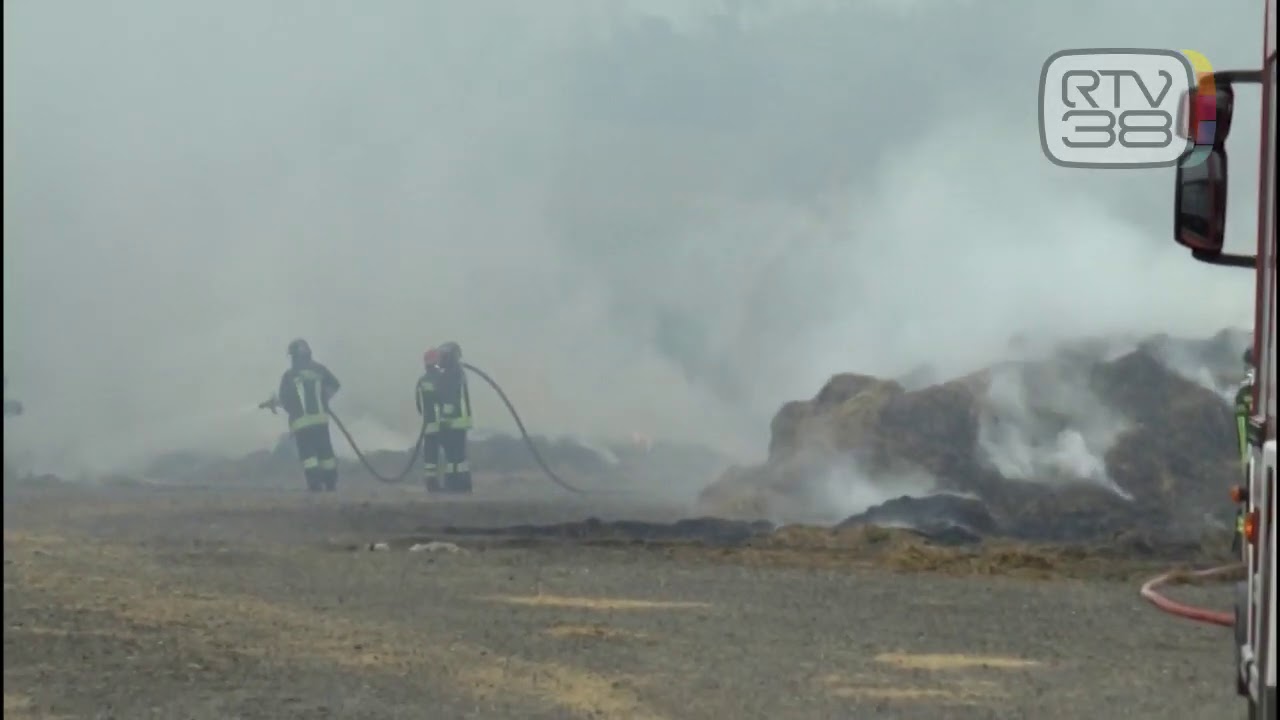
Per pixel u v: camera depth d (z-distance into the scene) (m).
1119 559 32.19
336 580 26.73
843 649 19.89
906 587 26.73
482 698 16.25
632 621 22.12
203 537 35.31
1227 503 39.06
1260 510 11.99
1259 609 11.34
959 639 20.95
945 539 35.31
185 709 15.55
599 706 15.91
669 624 21.89
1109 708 16.27
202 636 20.14
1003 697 16.80
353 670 17.83
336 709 15.59
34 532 35.72
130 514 41.41
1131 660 19.41
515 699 16.23
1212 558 32.69
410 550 32.31
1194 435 41.22
